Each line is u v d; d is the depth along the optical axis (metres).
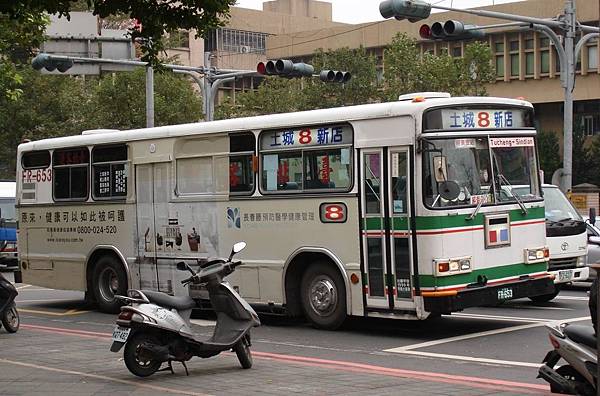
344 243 13.70
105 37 25.11
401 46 48.16
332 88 47.91
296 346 12.91
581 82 61.03
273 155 14.71
